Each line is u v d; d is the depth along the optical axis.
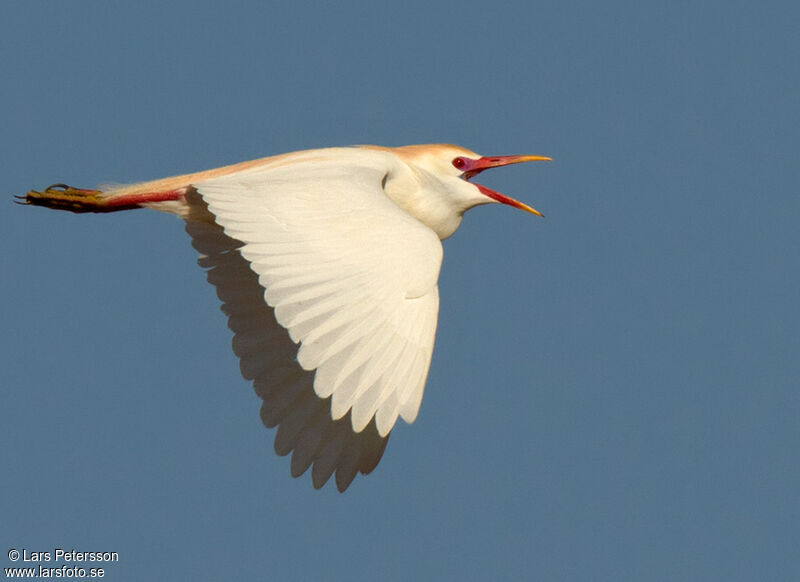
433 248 12.05
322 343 11.34
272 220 12.23
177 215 14.16
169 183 13.94
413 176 15.12
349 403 11.20
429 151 15.54
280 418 13.55
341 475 13.25
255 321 13.92
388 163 14.30
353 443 13.31
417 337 11.59
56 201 13.92
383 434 11.20
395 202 14.23
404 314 11.62
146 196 13.94
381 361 11.40
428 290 11.79
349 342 11.39
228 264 14.10
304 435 13.45
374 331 11.48
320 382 11.20
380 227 12.20
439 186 15.41
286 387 13.63
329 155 13.77
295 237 12.05
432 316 11.72
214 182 13.00
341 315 11.48
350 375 11.29
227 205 12.38
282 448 13.42
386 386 11.34
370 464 13.25
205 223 14.18
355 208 12.46
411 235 12.12
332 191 12.74
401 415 11.31
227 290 13.99
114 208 14.03
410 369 11.45
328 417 13.44
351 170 13.40
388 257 11.88
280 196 12.57
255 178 13.11
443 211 15.48
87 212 14.09
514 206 15.76
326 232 12.12
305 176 13.08
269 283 11.64
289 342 13.79
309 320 11.44
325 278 11.67
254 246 11.93
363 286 11.66
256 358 13.79
